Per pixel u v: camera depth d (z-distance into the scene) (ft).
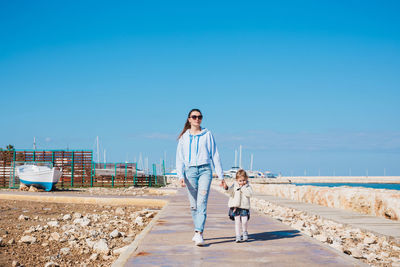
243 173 20.56
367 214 38.65
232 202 20.39
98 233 29.43
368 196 38.81
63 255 22.88
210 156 19.49
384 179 428.15
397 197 34.22
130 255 17.16
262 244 19.74
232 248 18.71
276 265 15.47
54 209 51.67
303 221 36.09
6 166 103.96
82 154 108.68
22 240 26.21
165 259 16.46
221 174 19.43
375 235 27.55
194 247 18.92
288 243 20.02
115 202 59.21
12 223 36.58
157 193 86.22
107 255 22.70
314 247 18.97
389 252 23.47
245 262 15.96
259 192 85.46
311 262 15.92
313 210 42.57
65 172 107.24
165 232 23.35
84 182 108.99
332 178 431.84
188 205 43.78
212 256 17.02
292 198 61.93
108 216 44.04
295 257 16.81
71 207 55.21
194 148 19.10
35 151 105.91
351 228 31.04
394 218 34.17
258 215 32.76
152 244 19.63
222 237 21.88
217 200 52.90
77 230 31.30
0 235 29.09
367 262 20.80
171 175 231.50
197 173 19.08
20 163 101.04
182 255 17.19
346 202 43.14
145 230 24.08
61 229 32.58
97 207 55.72
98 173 108.78
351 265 15.44
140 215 44.24
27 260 21.63
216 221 29.19
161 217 31.40
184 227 25.48
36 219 40.16
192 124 19.29
